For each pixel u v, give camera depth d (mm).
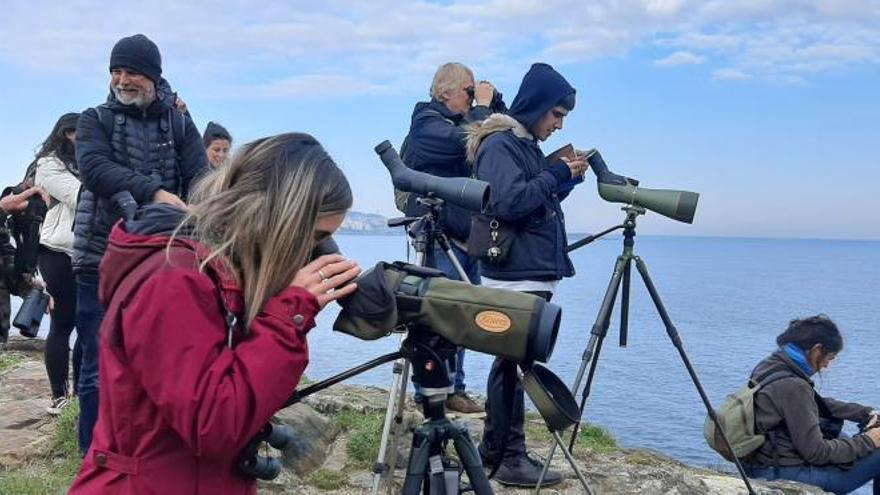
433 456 2611
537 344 2215
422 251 3840
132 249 1896
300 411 5043
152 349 1806
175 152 4273
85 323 4270
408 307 2311
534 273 4414
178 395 1786
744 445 5676
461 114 5375
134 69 4047
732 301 155625
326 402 5633
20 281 5973
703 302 147000
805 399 5676
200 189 2008
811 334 5844
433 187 3715
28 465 4727
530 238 4418
